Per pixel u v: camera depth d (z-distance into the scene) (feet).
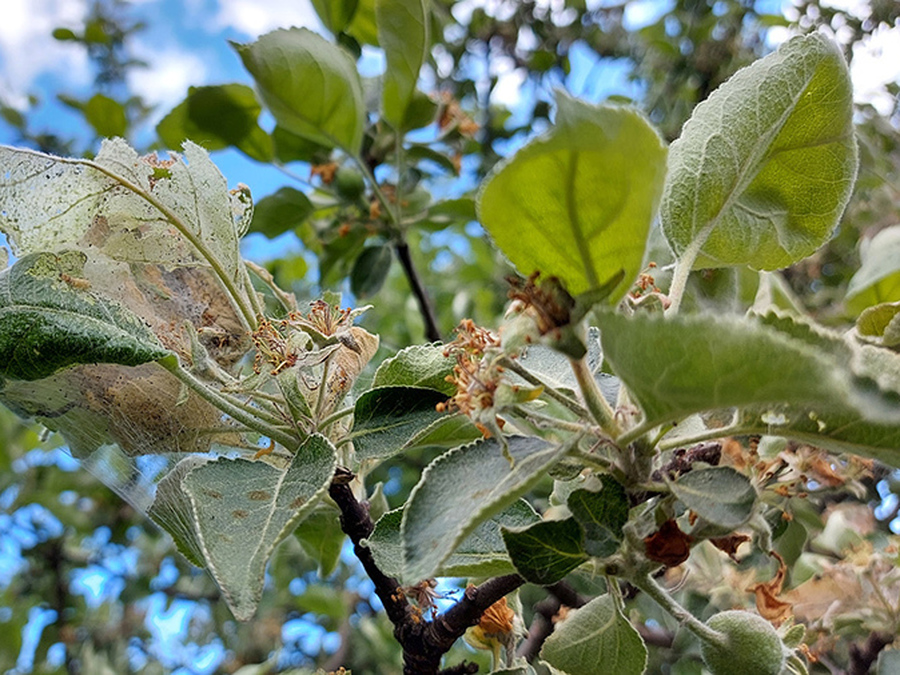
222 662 1.62
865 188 1.27
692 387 0.31
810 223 0.52
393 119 1.04
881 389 0.32
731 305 0.66
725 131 0.50
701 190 0.50
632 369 0.33
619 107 0.31
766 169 0.52
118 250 0.51
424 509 0.38
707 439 0.40
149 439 0.52
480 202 0.34
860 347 0.39
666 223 0.51
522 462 0.39
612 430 0.38
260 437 0.56
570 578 0.85
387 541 0.49
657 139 0.31
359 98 0.97
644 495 0.40
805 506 0.84
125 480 0.57
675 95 1.60
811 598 0.72
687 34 1.61
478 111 1.66
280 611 1.58
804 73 0.50
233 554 0.39
